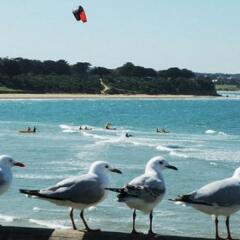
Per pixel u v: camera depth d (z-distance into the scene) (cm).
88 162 4319
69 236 1044
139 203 1128
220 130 8719
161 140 6694
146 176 1173
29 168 3841
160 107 16400
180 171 3800
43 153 4988
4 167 1212
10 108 14588
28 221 2223
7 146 5647
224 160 4622
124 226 2173
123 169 3869
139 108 15675
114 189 1141
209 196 1092
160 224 2220
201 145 6116
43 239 1046
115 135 7469
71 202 1113
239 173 1149
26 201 2588
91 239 1039
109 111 14012
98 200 1135
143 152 5206
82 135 7269
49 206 2494
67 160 4431
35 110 13962
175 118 11588
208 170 3944
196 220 2270
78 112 13462
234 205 1103
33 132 7569
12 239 1053
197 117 11925
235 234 1911
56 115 12300
